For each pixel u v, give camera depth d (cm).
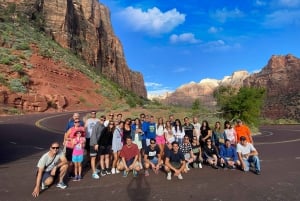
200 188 776
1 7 7131
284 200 682
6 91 3766
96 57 10619
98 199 679
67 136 858
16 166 1020
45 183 752
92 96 5794
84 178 875
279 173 967
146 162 935
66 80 5578
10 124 2355
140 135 1055
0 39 5166
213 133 1109
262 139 2275
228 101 3344
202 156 1125
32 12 7794
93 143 886
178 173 878
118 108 3100
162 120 1099
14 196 696
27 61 5050
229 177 905
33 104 4019
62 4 8769
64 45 8444
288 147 1697
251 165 1080
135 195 711
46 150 1355
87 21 10738
